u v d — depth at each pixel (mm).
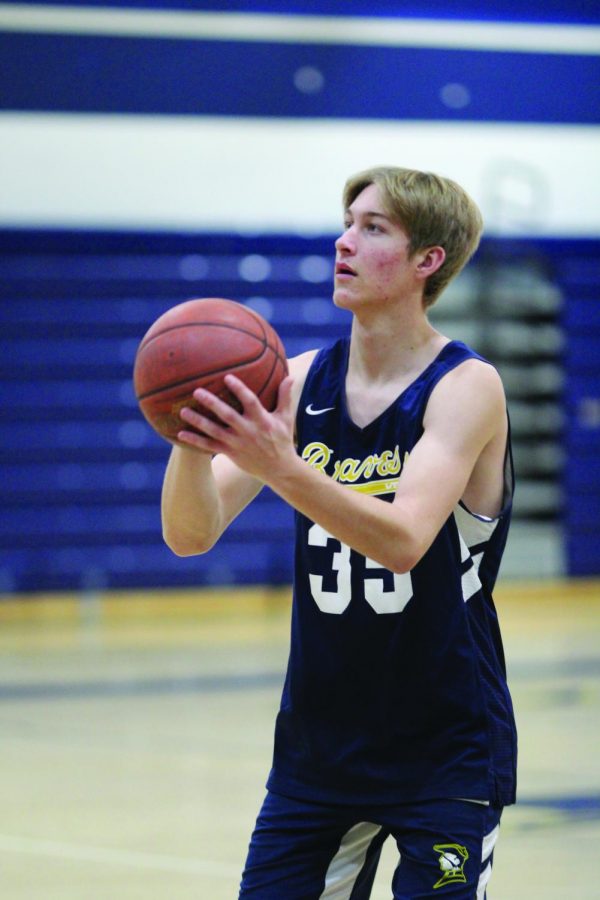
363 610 3602
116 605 18953
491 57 20125
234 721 10422
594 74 20406
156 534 19516
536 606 18672
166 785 8266
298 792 3707
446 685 3586
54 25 19031
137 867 6441
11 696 11711
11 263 19406
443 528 3605
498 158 20297
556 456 20766
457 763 3568
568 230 20547
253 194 19797
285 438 3082
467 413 3533
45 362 19484
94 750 9367
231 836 7039
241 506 3938
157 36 19344
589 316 20734
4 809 7707
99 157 19453
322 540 3662
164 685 12219
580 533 20734
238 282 19781
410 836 3559
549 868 6398
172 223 19656
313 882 3705
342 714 3643
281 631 16328
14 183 19312
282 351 3314
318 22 19406
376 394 3730
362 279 3707
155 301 19688
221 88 19578
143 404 3254
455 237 3758
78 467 19500
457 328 20516
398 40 19828
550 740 9414
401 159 20047
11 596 19125
